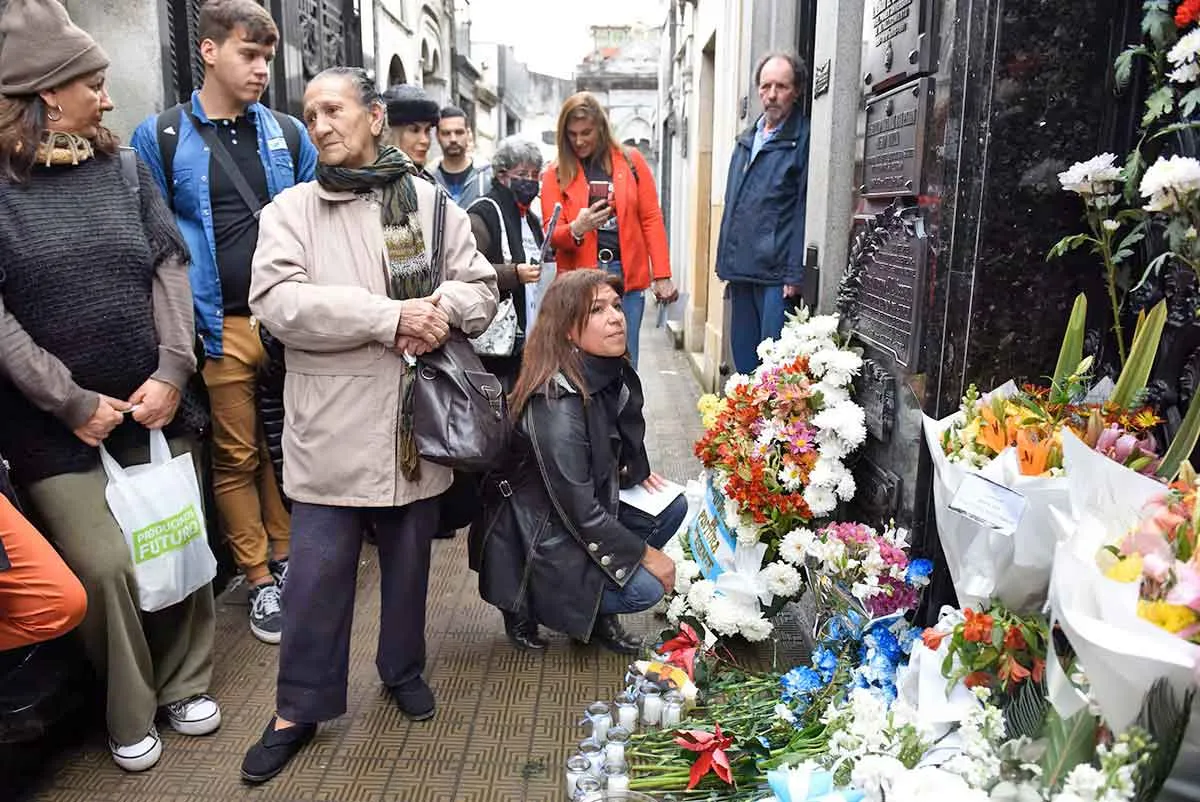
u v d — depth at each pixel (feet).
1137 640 4.23
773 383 9.16
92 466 7.38
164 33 10.71
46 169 7.21
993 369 7.52
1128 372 6.40
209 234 9.55
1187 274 6.38
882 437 8.50
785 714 7.18
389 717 8.39
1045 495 5.66
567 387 8.59
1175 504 4.80
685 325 28.99
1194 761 4.47
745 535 8.86
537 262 12.80
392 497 7.41
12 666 7.45
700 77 26.27
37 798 7.22
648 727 7.78
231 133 9.79
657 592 8.86
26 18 6.82
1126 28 6.94
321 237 7.34
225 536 10.29
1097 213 6.84
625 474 9.85
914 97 7.94
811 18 13.62
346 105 7.14
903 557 7.59
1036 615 5.91
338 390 7.29
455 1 41.04
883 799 5.30
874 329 8.92
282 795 7.30
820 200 10.80
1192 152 6.29
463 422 7.26
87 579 7.18
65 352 7.19
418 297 7.46
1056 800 4.33
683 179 32.96
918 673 6.50
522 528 8.94
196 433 8.54
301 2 15.33
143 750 7.55
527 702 8.66
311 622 7.48
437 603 10.89
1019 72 7.04
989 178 7.20
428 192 7.68
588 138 13.34
